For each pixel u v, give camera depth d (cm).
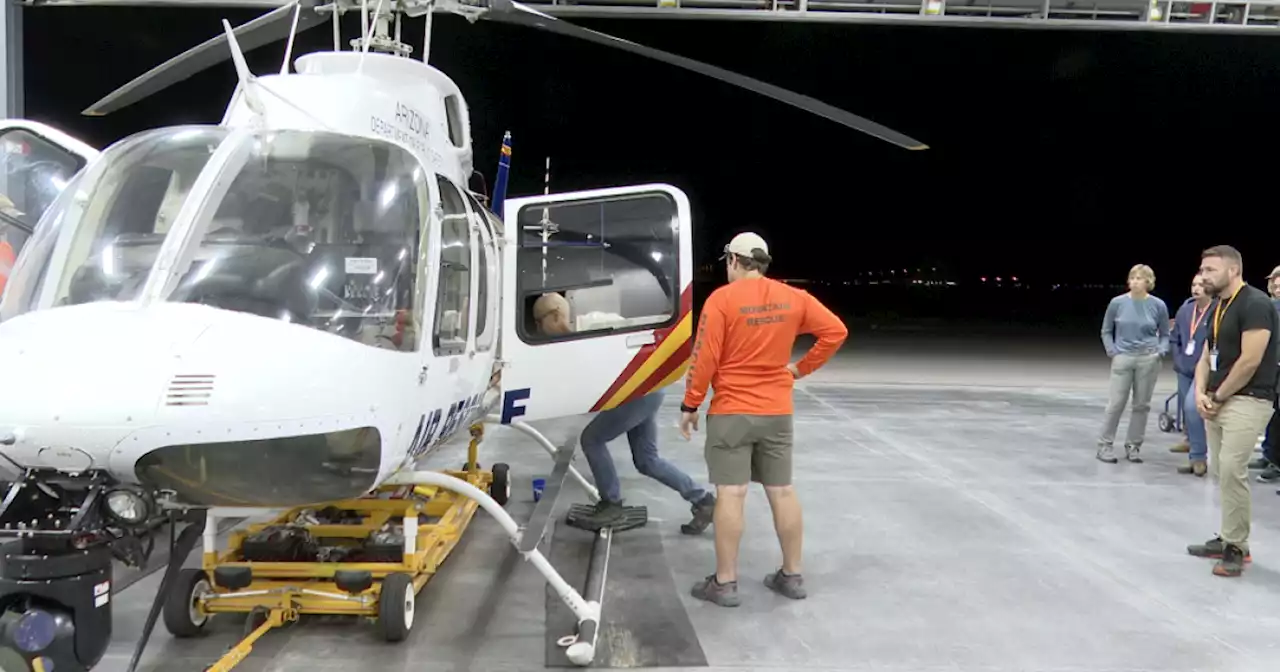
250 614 301
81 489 204
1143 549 412
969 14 871
